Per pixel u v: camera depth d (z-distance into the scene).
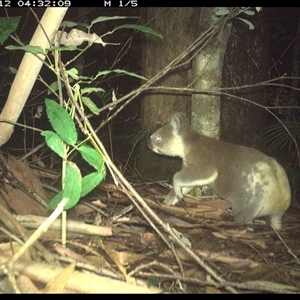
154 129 1.84
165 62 1.79
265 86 1.97
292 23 3.39
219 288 0.85
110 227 1.00
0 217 0.92
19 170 1.12
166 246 1.02
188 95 1.79
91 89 0.94
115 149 2.37
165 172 1.83
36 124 2.28
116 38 3.06
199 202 1.52
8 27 0.87
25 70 1.02
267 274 0.96
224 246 1.12
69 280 0.73
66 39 0.99
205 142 1.59
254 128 1.90
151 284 0.82
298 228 1.49
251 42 1.85
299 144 2.37
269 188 1.48
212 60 1.57
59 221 0.96
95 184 0.83
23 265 0.75
